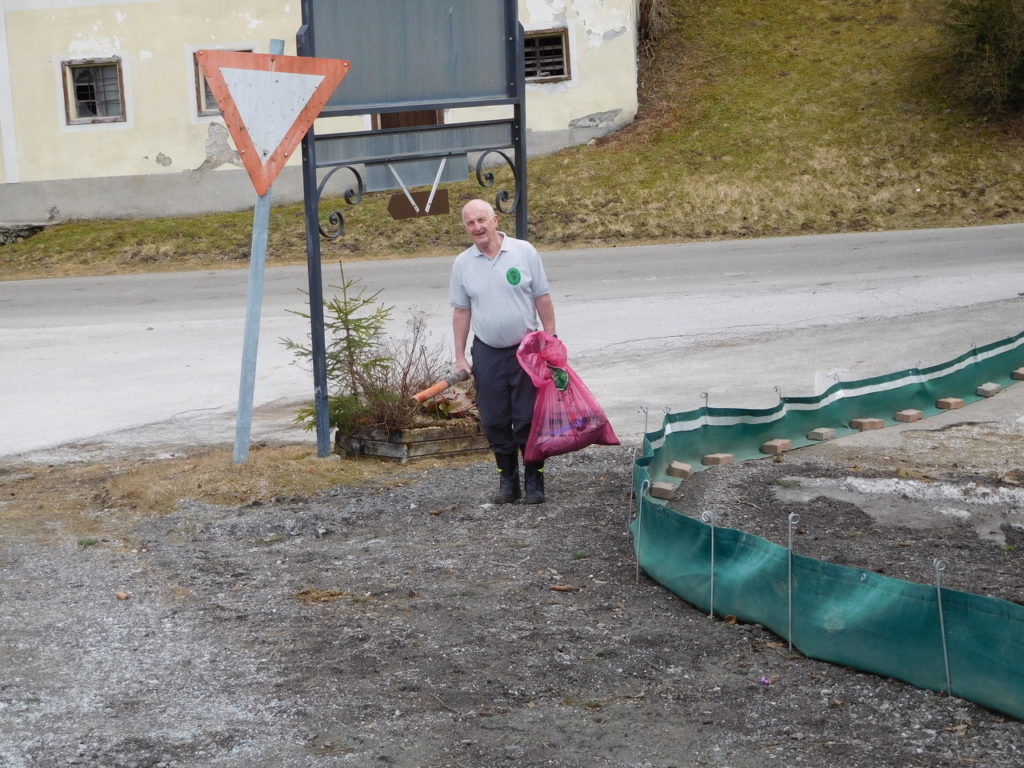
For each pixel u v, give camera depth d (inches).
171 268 854.5
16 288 794.2
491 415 258.2
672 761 145.1
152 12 980.6
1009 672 151.9
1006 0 968.9
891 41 1101.7
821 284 593.6
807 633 175.9
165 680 173.6
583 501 263.1
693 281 632.4
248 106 278.4
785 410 311.6
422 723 157.1
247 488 274.1
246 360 288.7
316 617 197.3
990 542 228.1
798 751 146.5
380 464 297.3
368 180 298.0
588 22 1008.9
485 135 314.0
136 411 401.1
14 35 987.3
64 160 1003.3
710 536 194.9
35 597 211.2
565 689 166.9
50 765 147.3
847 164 922.7
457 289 259.6
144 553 236.1
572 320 539.8
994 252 662.5
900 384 339.0
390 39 298.8
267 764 147.1
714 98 1053.8
